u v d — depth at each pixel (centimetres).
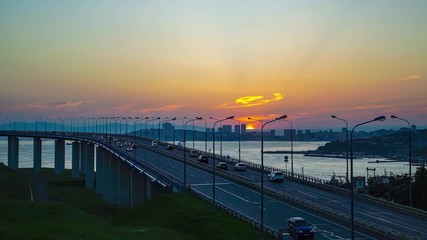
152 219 7162
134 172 12019
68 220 5684
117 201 13675
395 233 4612
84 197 14688
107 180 15000
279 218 5891
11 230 4666
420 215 5759
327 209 6194
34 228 4850
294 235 4791
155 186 10138
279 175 9300
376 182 9256
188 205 7044
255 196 7675
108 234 5134
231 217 6034
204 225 5853
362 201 7012
